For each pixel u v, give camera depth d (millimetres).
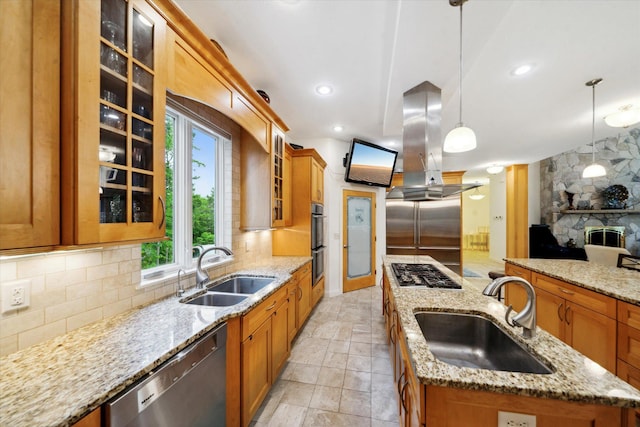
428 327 1373
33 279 955
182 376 975
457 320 1353
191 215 1947
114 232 904
